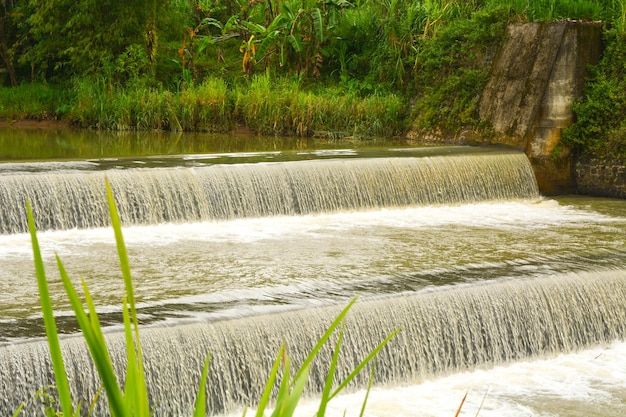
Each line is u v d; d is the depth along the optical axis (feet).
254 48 81.61
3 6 90.79
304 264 35.42
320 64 80.23
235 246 39.14
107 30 84.33
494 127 62.23
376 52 77.41
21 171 43.80
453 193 52.11
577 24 59.21
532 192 55.67
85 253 37.09
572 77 59.16
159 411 25.07
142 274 33.32
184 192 44.68
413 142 66.13
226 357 26.11
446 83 67.26
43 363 23.85
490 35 65.26
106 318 26.55
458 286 31.32
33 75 89.71
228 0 92.94
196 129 74.43
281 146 61.31
